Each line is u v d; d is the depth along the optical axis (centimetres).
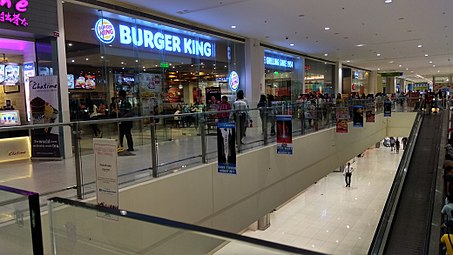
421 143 1226
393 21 975
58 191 357
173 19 938
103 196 315
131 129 458
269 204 668
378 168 1958
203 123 535
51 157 480
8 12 563
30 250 251
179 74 1045
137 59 907
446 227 585
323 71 2030
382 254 602
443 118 1600
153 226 267
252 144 652
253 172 618
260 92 1293
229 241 229
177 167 486
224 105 855
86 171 371
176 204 449
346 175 1645
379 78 3322
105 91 821
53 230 291
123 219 273
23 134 521
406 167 941
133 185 398
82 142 377
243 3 783
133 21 877
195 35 1077
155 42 959
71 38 736
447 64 2391
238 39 1199
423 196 791
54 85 593
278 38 1246
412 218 701
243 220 588
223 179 541
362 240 1088
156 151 456
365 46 1470
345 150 1105
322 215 1304
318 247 1053
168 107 1009
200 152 530
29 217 249
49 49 648
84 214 281
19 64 716
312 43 1368
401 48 1548
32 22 601
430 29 1101
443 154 1005
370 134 1407
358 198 1473
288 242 1093
